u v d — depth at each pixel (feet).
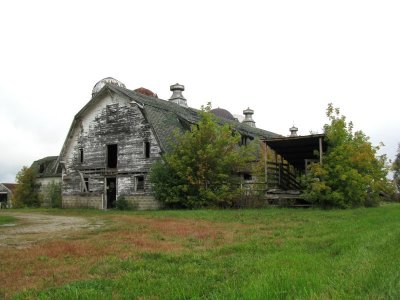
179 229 50.70
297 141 94.17
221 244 37.06
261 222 58.39
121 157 118.93
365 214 62.90
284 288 16.98
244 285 18.04
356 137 91.66
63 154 130.82
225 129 101.71
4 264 28.81
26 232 51.31
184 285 20.52
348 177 83.82
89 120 126.52
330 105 91.04
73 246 36.40
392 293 14.96
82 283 21.93
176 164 99.35
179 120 123.65
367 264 21.01
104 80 144.97
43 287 21.94
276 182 107.65
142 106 114.52
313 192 85.46
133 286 21.12
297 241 35.81
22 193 168.86
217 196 94.79
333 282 17.49
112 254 32.17
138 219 70.44
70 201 128.57
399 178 157.48
